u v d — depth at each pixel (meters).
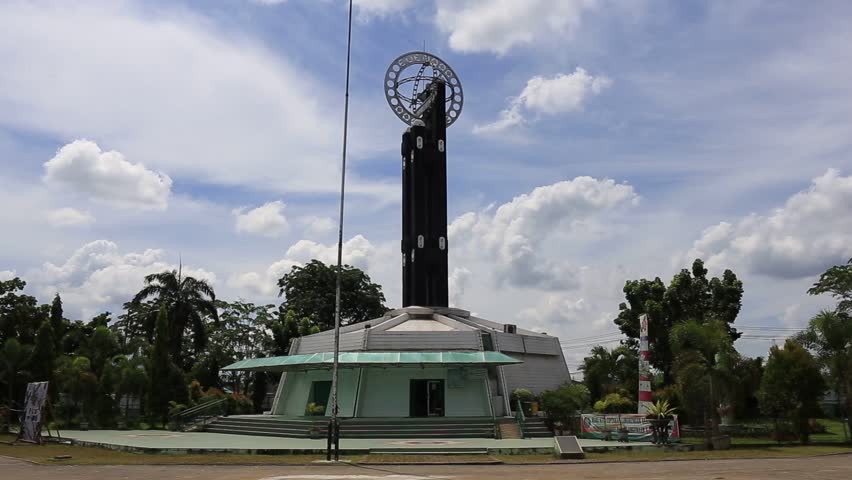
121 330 85.62
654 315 68.38
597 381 67.88
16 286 67.69
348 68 39.06
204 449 34.34
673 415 40.16
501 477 24.03
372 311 97.81
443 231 64.62
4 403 57.12
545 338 60.75
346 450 33.34
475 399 50.59
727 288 69.94
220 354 85.56
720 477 23.77
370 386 51.28
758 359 56.00
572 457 32.16
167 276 77.81
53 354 58.31
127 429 58.16
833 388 45.66
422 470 27.09
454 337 53.34
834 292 58.53
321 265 97.38
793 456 34.31
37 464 29.97
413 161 65.38
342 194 37.34
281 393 58.38
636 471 26.50
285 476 24.56
